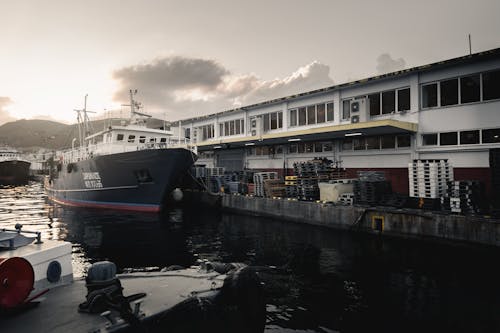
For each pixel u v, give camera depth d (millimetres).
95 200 24281
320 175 17375
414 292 7516
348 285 8031
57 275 4691
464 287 7781
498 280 8227
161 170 19781
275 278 8578
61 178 29844
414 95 16312
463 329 5820
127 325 3680
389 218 13008
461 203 11570
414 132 16141
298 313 6512
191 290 4758
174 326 4137
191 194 25594
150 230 16047
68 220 19297
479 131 14242
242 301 4961
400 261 9992
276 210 17984
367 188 14484
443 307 6707
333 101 20203
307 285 8047
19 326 3594
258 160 25672
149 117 29156
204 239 13828
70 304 4156
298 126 22547
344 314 6465
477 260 9969
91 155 24156
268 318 6289
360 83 18406
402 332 5754
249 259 10594
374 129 15836
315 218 15836
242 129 27453
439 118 15438
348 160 19250
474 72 14359
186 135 34125
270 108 24719
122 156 20812
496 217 10688
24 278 3797
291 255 10961
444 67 15273
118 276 5340
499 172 10852
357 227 14008
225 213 21375
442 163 12750
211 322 4559
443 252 10906
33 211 23844
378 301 7023
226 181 24234
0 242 4438
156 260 10953
